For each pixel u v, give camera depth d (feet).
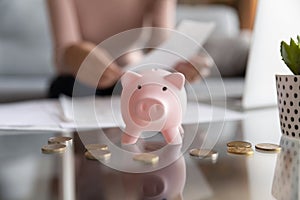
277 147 1.43
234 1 9.30
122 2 4.93
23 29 7.30
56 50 4.00
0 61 7.04
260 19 2.32
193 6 9.23
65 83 3.44
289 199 0.92
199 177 1.09
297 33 2.40
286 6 2.35
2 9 7.31
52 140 1.53
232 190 0.98
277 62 2.46
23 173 1.12
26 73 7.18
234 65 6.98
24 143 1.55
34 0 7.48
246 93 2.50
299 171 1.14
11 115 2.31
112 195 0.94
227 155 1.35
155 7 4.80
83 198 0.92
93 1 4.89
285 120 1.66
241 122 2.06
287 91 1.63
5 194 0.94
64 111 2.35
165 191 0.97
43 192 0.96
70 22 4.18
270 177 1.09
